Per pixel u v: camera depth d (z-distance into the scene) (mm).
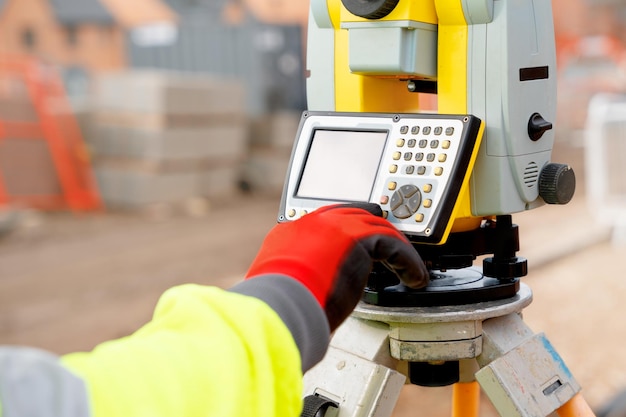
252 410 600
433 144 1272
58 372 503
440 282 1413
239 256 6207
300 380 659
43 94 8148
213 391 577
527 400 1317
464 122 1263
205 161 8633
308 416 1278
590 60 13688
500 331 1379
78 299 5137
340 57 1502
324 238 761
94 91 8477
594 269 5430
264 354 621
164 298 674
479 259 4750
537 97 1354
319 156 1399
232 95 8906
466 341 1332
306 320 695
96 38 16000
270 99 12086
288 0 13203
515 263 1400
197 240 6816
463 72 1329
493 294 1373
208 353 593
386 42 1353
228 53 12367
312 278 727
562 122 13477
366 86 1499
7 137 7980
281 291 694
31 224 7621
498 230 1409
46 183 8219
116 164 8242
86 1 16000
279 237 774
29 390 481
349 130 1380
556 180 1367
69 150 8234
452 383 1494
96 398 521
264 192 9188
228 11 13977
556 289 5000
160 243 6730
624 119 6207
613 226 6312
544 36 1362
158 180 8172
